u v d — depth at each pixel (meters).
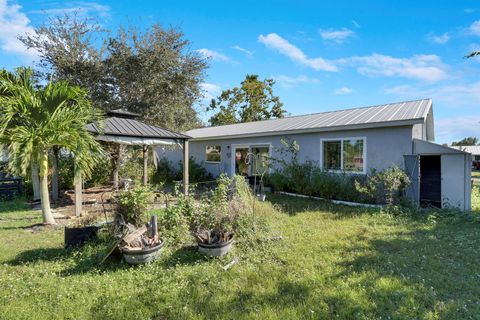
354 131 10.05
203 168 16.91
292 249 5.04
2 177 10.59
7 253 4.82
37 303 3.28
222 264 4.40
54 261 4.52
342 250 4.95
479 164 34.38
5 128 5.98
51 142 6.27
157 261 4.44
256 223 5.91
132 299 3.37
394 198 8.56
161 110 16.30
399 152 9.00
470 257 4.57
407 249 4.98
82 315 3.06
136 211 5.06
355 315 3.01
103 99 15.76
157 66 15.59
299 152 11.83
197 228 5.30
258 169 13.49
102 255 4.48
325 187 9.92
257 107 32.50
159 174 16.19
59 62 14.56
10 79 6.68
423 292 3.44
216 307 3.20
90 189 12.41
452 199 8.40
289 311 3.09
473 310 3.07
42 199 6.61
